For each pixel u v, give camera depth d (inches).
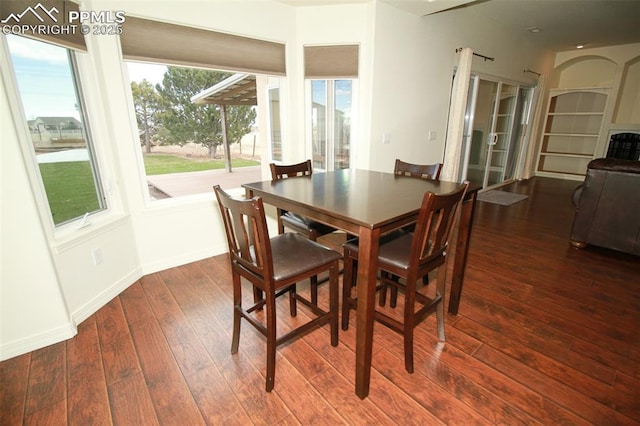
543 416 52.1
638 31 187.6
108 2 81.0
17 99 65.8
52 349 68.9
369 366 55.2
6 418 52.8
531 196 205.5
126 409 54.3
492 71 184.9
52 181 75.4
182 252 109.7
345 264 70.7
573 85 259.4
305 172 99.0
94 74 82.7
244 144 409.7
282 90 124.7
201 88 271.4
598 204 113.0
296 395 57.1
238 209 52.9
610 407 53.7
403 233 73.6
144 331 74.9
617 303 84.7
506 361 64.4
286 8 115.9
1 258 63.4
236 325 65.9
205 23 97.0
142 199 98.3
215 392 57.9
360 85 126.8
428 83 147.0
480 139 201.9
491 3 143.2
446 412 53.2
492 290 91.7
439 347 68.7
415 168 94.2
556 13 156.4
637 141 227.0
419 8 123.7
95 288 83.7
